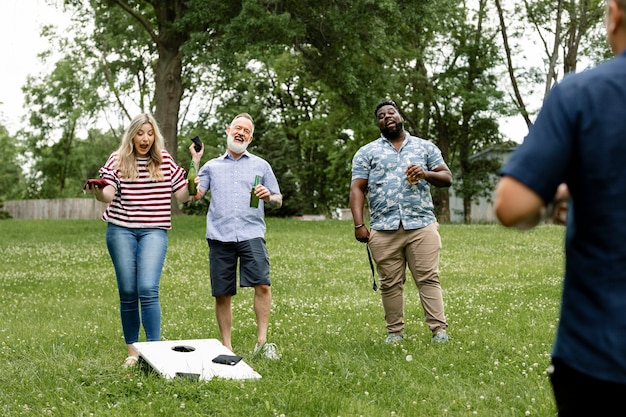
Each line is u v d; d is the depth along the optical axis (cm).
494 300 1032
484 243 2144
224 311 684
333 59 2861
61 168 6456
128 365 590
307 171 5294
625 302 198
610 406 199
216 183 681
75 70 4269
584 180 204
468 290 1165
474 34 4219
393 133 708
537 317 866
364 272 1549
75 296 1238
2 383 556
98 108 4391
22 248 2052
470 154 4622
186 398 493
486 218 4691
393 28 2855
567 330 209
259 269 668
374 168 711
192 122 5016
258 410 462
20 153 7069
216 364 548
